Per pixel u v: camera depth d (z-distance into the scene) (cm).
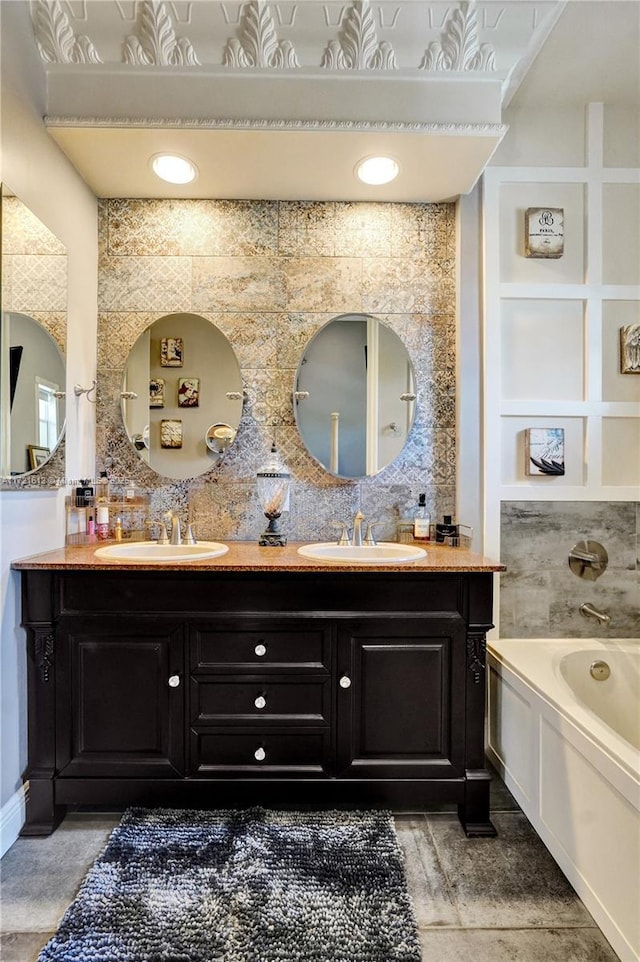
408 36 161
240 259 213
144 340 212
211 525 213
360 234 214
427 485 213
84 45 161
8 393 147
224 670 158
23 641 160
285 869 136
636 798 110
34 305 162
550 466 210
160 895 128
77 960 112
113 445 212
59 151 178
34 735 157
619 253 212
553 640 205
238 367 213
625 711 190
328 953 114
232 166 188
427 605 159
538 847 150
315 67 166
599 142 210
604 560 212
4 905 128
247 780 157
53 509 180
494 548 209
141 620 157
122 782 157
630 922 112
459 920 124
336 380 213
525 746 164
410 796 157
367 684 159
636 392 213
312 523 213
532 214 209
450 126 169
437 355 213
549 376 212
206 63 164
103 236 212
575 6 160
